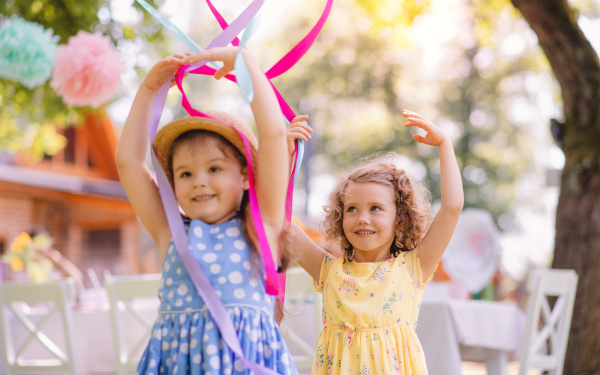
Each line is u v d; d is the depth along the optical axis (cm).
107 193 1112
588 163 478
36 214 1135
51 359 387
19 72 376
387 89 1866
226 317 163
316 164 2100
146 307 369
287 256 176
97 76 352
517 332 394
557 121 501
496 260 554
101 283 1228
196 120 173
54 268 638
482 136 1892
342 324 224
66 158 1192
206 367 161
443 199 221
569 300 395
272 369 168
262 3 187
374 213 228
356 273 229
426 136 224
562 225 485
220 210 175
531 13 490
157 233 186
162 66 180
